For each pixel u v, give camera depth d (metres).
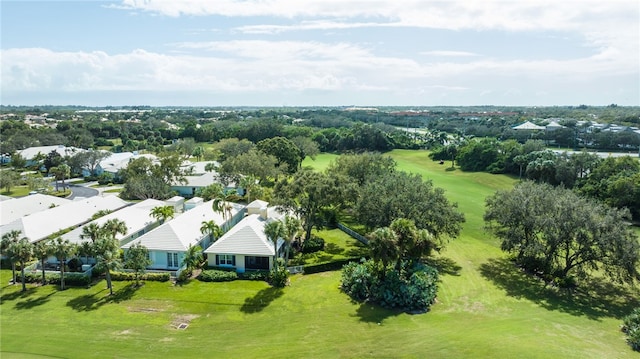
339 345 32.25
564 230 45.06
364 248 58.53
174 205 75.81
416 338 32.94
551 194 50.50
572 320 37.56
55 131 183.25
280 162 116.31
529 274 49.47
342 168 84.06
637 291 45.00
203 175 100.62
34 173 122.69
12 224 57.22
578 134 166.12
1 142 145.00
